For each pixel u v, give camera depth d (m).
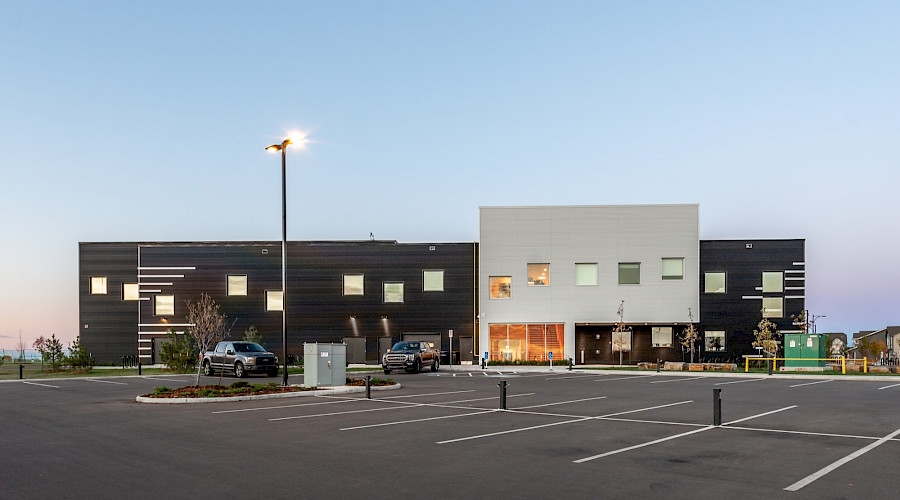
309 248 47.09
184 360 36.78
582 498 8.52
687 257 44.81
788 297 44.47
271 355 32.88
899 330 76.69
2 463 10.91
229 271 47.06
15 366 48.00
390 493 8.79
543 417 16.52
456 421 15.78
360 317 46.56
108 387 27.31
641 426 14.90
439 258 46.72
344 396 22.22
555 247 45.44
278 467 10.45
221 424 15.35
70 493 8.85
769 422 15.52
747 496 8.60
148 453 11.69
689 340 43.06
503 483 9.34
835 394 22.81
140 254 47.22
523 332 45.31
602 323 44.75
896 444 12.49
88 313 47.50
